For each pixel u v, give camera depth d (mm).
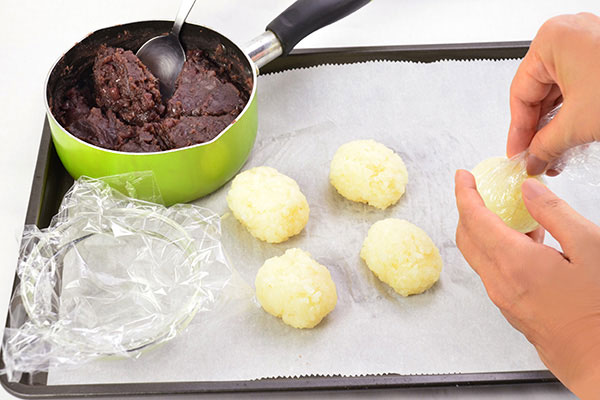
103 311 569
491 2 794
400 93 708
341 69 714
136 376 545
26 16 766
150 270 594
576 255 471
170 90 646
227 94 633
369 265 601
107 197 609
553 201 488
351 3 657
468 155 676
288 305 562
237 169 635
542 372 546
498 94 709
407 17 778
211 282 589
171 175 594
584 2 795
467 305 587
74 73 636
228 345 562
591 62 489
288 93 705
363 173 630
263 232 610
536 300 481
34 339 543
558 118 513
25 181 655
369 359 558
